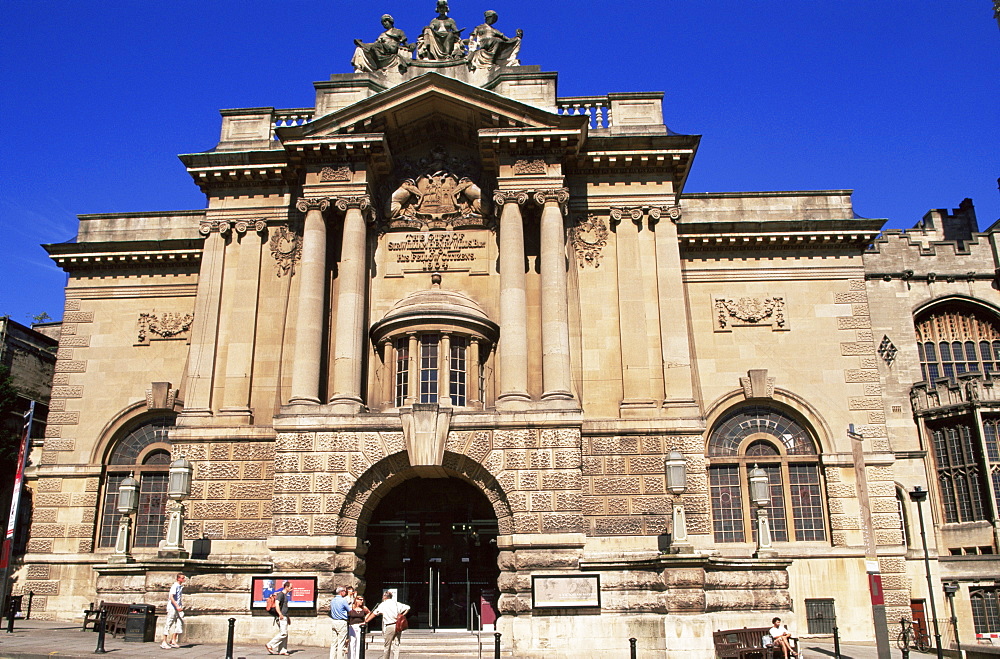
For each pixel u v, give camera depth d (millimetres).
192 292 36125
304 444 26969
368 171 30359
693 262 35344
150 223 37406
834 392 33750
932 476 37500
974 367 39438
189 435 28875
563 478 26391
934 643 33000
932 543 35906
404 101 30016
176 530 26531
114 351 35688
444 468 27062
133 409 34938
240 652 22953
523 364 27891
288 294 30797
